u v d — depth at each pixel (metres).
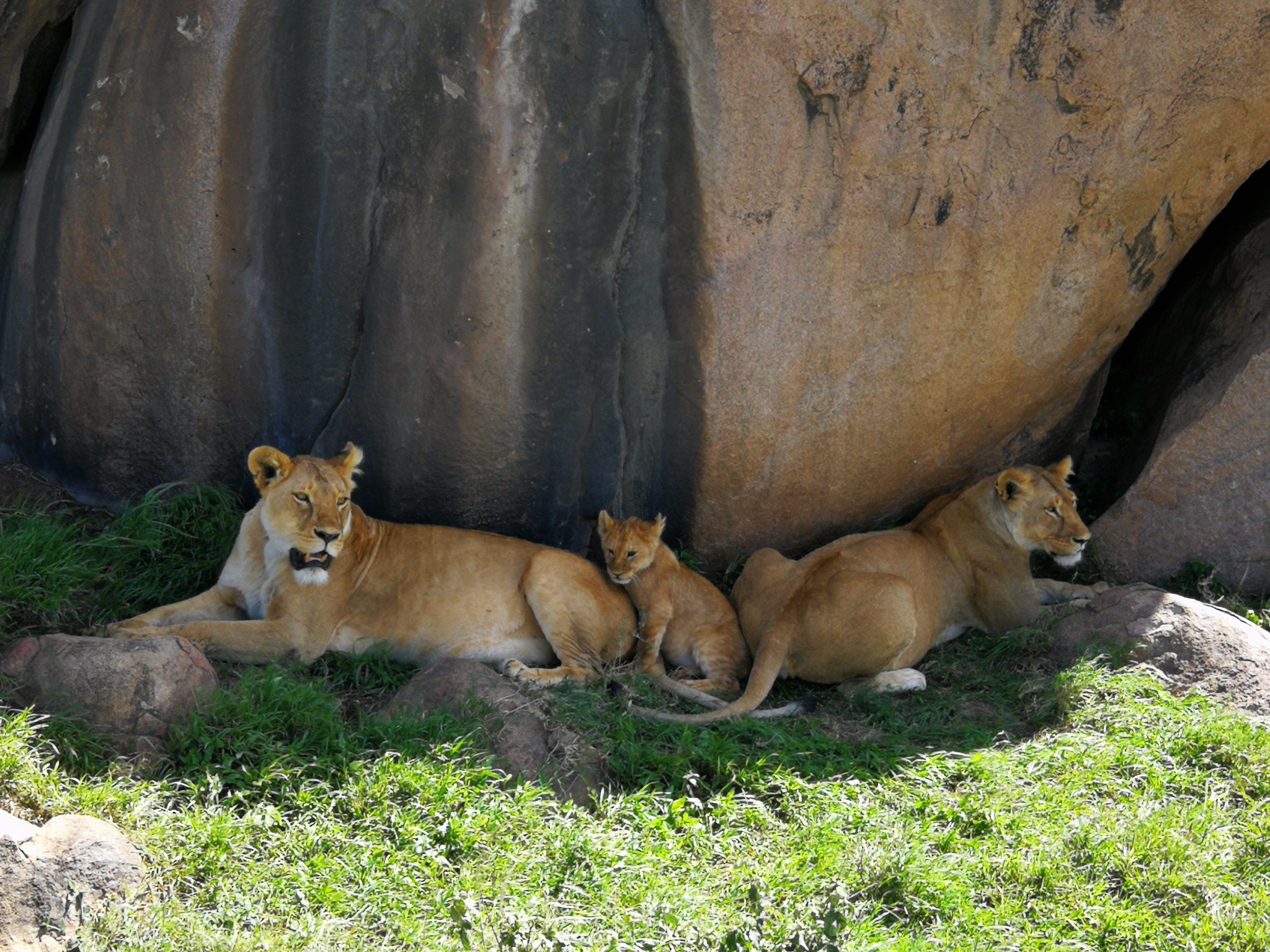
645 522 10.85
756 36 10.28
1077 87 11.12
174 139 10.60
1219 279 14.00
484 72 10.31
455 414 11.11
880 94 10.70
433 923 7.25
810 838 8.39
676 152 10.61
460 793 8.34
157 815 7.76
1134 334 15.17
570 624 10.55
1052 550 11.55
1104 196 11.66
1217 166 11.88
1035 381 12.53
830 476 12.06
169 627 9.59
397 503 11.41
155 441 11.56
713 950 7.26
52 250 11.11
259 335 11.18
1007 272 11.70
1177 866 8.22
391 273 10.84
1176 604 10.97
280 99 10.59
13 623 9.70
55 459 11.77
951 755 9.58
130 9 10.57
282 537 9.71
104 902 6.98
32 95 11.80
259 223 10.89
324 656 10.27
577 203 10.73
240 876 7.44
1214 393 12.61
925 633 11.48
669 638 11.12
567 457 11.52
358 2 10.34
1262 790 9.12
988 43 10.81
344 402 11.28
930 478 12.68
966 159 11.13
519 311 10.89
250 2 10.33
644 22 10.34
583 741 9.30
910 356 11.73
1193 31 11.06
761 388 11.32
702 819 8.64
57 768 7.88
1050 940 7.61
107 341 11.23
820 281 11.12
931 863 8.04
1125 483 13.70
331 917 7.23
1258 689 10.23
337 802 8.20
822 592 10.76
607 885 7.74
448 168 10.53
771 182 10.69
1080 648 10.96
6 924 6.65
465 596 10.53
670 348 11.25
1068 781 9.20
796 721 10.20
